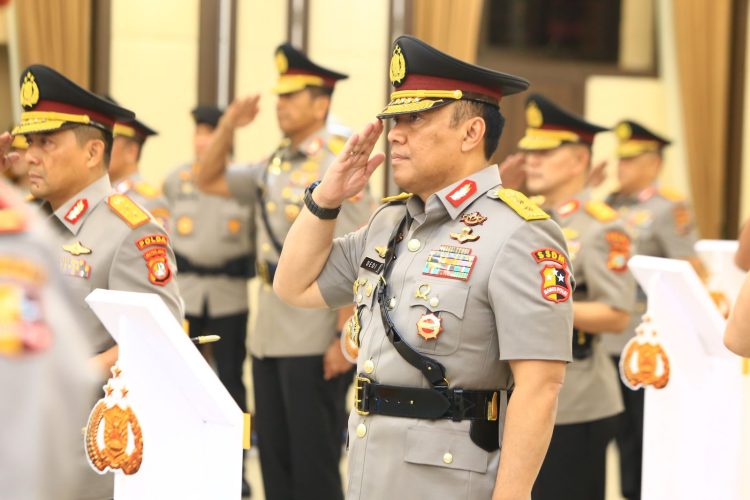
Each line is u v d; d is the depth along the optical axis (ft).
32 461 5.59
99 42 34.32
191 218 29.45
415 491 11.27
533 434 11.03
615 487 26.89
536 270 11.27
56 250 6.50
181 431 11.55
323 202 12.74
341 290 13.01
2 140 15.92
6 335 5.64
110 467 11.66
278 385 22.18
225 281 29.45
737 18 39.24
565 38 38.91
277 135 35.22
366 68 35.78
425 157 11.82
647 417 15.03
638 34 39.37
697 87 38.73
